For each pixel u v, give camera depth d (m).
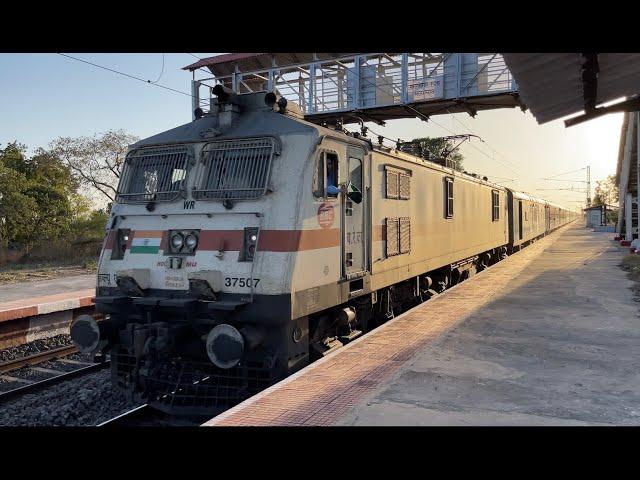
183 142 7.34
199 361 6.85
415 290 11.69
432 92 20.89
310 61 24.12
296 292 6.24
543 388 5.50
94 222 32.38
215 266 6.48
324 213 6.92
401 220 9.87
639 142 20.00
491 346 7.26
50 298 13.39
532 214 32.91
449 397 5.23
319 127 6.98
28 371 9.23
